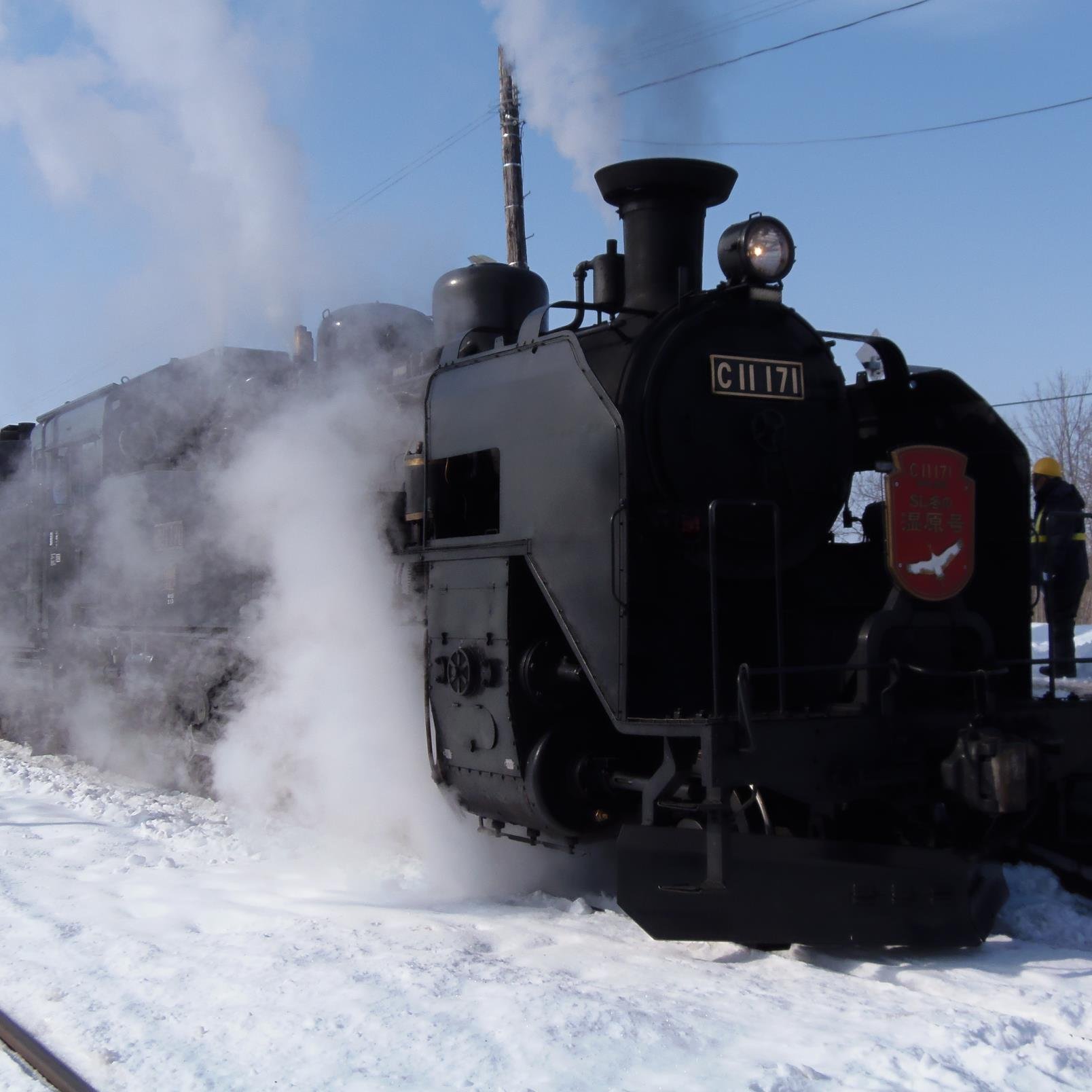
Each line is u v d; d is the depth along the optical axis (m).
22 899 6.35
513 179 17.42
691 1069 3.78
